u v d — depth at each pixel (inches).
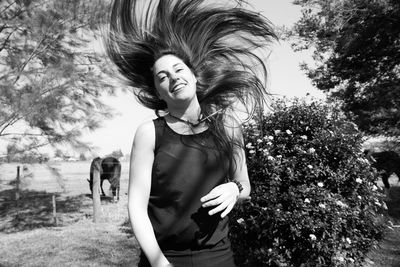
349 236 157.5
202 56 65.2
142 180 58.1
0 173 405.7
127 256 243.4
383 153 445.4
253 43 75.3
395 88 433.1
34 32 379.6
